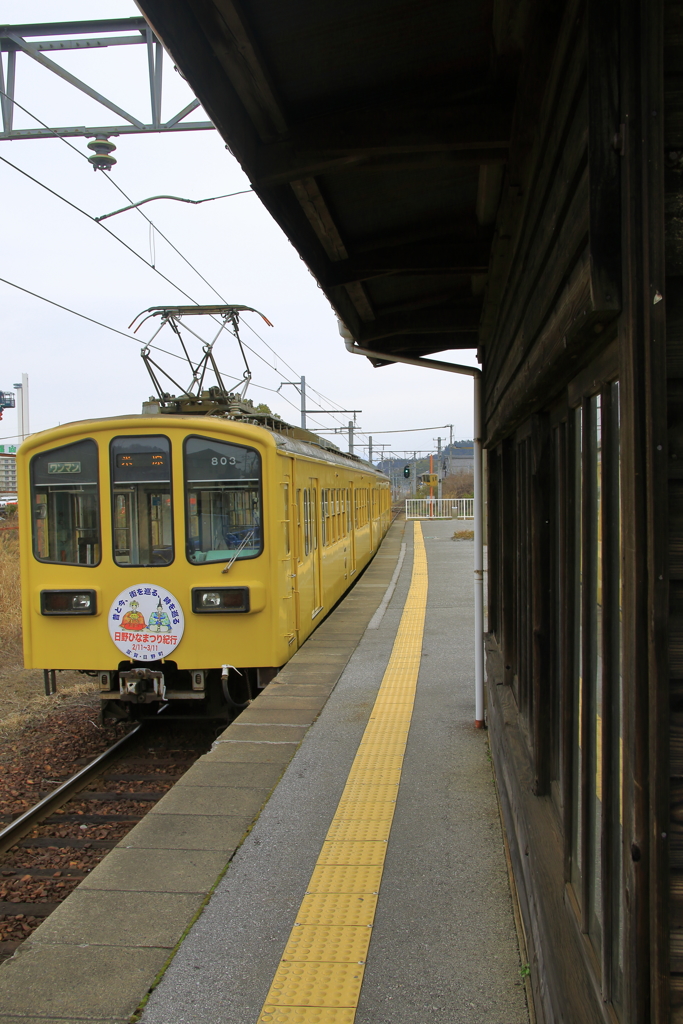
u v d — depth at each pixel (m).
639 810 1.40
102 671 7.05
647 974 1.41
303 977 2.90
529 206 2.46
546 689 2.91
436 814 4.29
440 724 5.85
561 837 2.60
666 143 1.36
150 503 6.85
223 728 7.64
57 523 6.95
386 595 12.85
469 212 3.81
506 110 2.66
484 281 4.48
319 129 2.79
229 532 6.84
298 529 8.30
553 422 2.73
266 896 3.50
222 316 9.23
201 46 2.23
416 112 2.73
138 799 6.02
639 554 1.37
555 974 2.07
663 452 1.34
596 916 1.96
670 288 1.36
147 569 6.83
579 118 1.61
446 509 38.19
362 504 16.75
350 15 2.22
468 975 2.88
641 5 1.34
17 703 9.08
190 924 3.28
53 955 3.08
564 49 1.74
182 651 6.85
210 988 2.85
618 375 1.52
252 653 6.84
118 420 6.82
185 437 6.82
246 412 8.41
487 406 5.28
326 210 3.38
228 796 4.66
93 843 5.29
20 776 6.61
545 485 2.88
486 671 5.68
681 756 1.37
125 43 7.52
